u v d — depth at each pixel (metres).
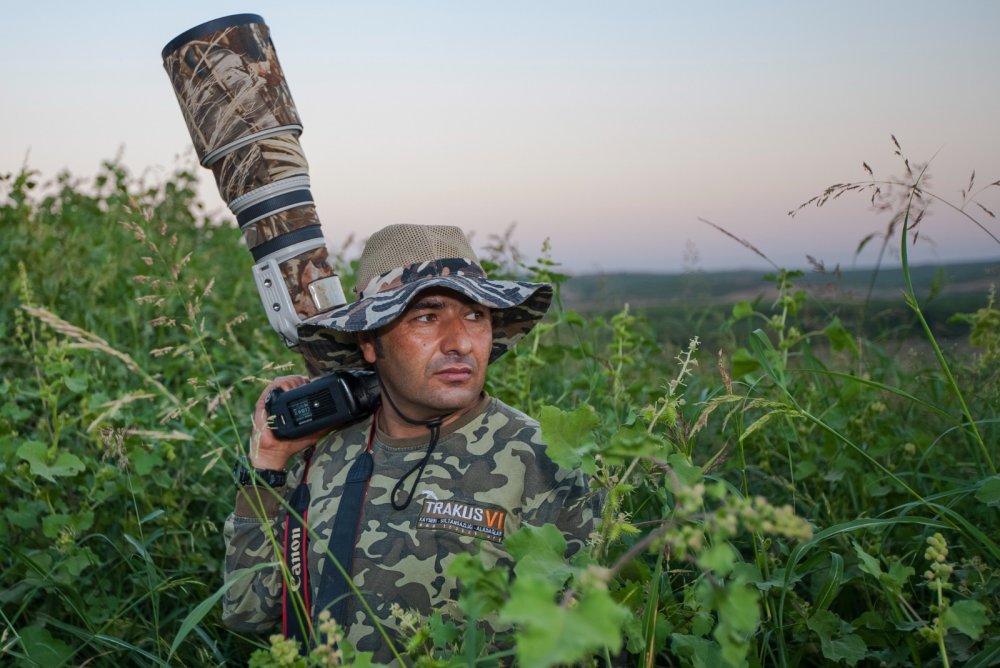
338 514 2.23
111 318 4.68
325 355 2.51
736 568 2.08
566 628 0.93
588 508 2.20
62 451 2.90
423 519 2.16
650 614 1.68
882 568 2.67
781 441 3.31
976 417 3.29
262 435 2.38
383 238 2.43
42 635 2.39
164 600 3.06
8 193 5.74
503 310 2.50
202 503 3.51
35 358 3.32
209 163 2.69
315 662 1.56
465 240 2.48
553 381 4.25
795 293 3.31
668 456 1.71
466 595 1.31
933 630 1.61
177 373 4.29
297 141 2.70
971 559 2.27
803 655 2.45
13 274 4.95
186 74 2.64
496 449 2.22
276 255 2.64
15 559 2.88
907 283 2.34
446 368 2.17
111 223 6.32
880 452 2.99
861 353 3.65
